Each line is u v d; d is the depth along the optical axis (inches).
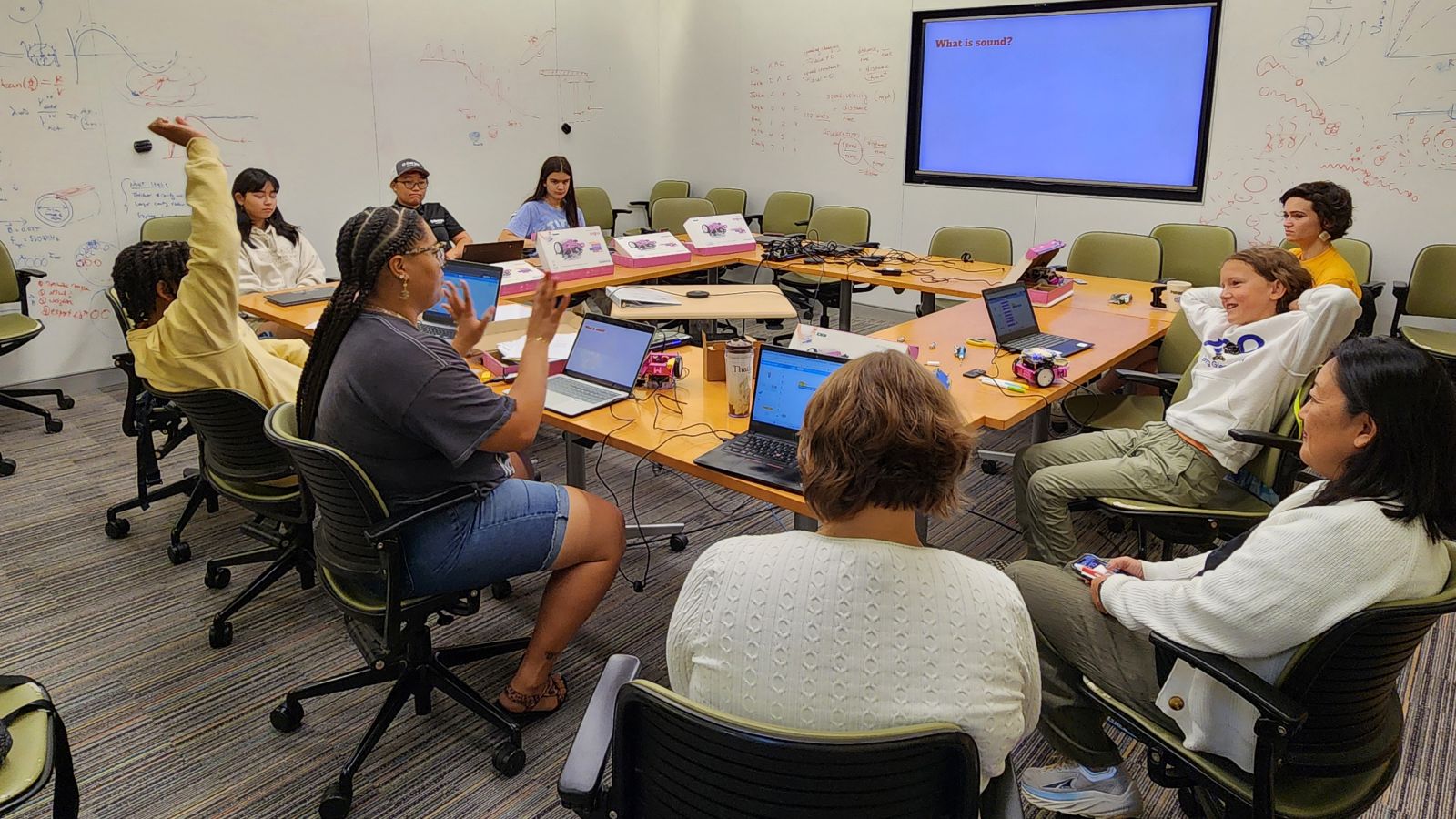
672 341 125.0
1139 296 158.7
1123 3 206.1
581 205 265.9
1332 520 49.7
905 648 39.2
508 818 76.2
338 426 71.9
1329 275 128.0
